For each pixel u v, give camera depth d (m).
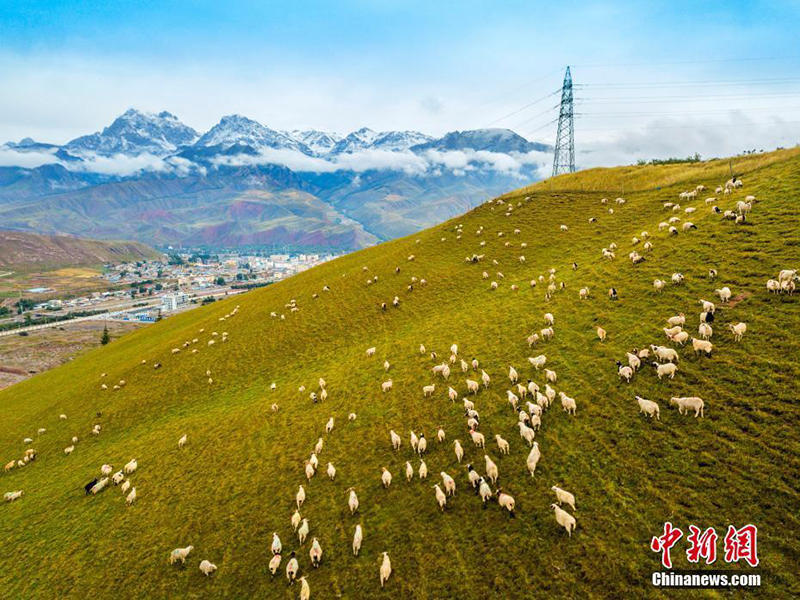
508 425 26.30
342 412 34.47
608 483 19.94
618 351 29.33
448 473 23.84
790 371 21.77
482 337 39.88
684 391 23.44
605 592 15.70
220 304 100.62
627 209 59.94
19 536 28.88
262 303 79.06
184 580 21.70
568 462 21.86
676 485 18.73
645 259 40.38
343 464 27.66
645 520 17.75
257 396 43.69
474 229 75.81
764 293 28.02
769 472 17.86
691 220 43.72
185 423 41.38
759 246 33.41
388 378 37.94
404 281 65.25
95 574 23.56
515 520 19.61
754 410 20.70
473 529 19.89
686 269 35.50
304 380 43.97
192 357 59.75
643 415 23.12
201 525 25.44
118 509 29.34
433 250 74.44
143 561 23.66
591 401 25.70
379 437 29.45
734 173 55.66
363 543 20.95
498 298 48.62
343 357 47.28
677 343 27.34
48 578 24.08
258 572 21.05
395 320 53.50
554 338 34.53
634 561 16.41
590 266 45.97
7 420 57.38
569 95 112.88
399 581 18.48
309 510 24.25
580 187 75.81
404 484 24.16
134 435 42.38
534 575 17.02
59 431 48.41
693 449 20.08
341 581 19.31
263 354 54.78
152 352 68.69
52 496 33.53
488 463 22.27
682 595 14.95
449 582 17.81
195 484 29.98
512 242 64.50
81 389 61.31
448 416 29.41
